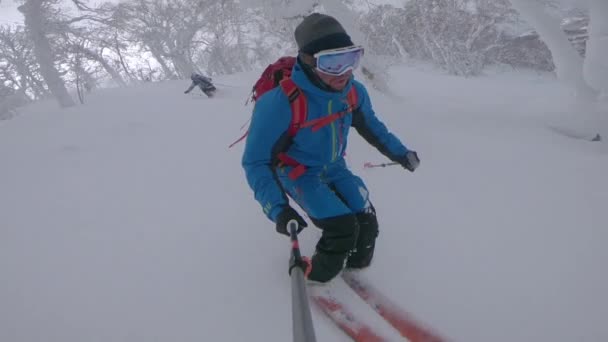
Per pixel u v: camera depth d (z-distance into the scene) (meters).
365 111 2.13
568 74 6.39
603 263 2.25
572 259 2.31
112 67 17.94
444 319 1.92
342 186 2.14
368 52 8.11
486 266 2.29
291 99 1.76
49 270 2.46
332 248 1.99
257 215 2.95
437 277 2.21
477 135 5.19
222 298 2.09
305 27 1.70
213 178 3.75
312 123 1.84
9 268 2.51
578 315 1.90
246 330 1.88
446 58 18.45
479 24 18.44
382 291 2.12
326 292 2.11
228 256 2.46
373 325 1.90
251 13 10.70
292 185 2.02
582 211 2.84
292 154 1.98
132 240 2.75
